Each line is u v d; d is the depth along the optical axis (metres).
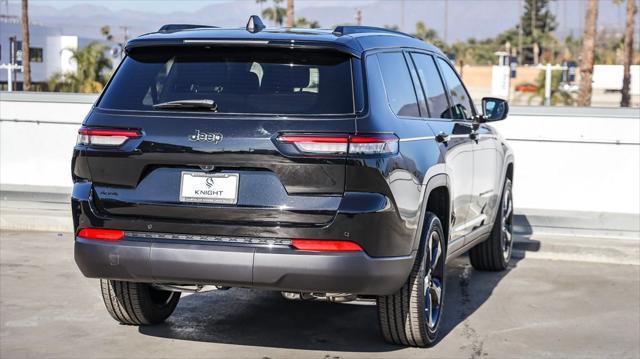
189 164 5.16
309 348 5.88
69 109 12.02
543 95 53.28
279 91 5.17
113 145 5.28
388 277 5.20
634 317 6.93
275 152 5.02
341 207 4.98
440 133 6.20
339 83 5.17
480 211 7.54
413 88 6.04
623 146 10.83
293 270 5.01
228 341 6.02
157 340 6.02
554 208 11.04
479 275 8.49
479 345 6.06
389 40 5.97
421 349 5.91
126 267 5.24
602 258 9.24
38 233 10.14
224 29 5.61
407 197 5.34
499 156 8.12
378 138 5.09
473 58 128.38
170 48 5.44
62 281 7.76
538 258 9.42
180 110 5.22
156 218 5.22
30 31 82.38
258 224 5.06
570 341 6.22
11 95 12.17
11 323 6.40
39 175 12.20
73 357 5.62
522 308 7.18
